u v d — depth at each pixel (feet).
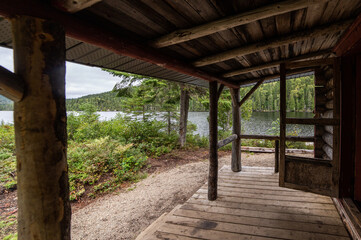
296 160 8.01
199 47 6.59
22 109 3.07
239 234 7.34
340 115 7.12
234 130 14.96
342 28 5.45
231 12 4.42
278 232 7.32
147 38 5.53
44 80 3.14
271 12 4.18
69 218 3.54
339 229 7.24
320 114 11.64
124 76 23.72
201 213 9.00
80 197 14.38
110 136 26.94
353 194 7.22
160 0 3.76
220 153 25.95
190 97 30.71
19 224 3.22
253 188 11.65
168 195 14.29
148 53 5.73
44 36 3.16
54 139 3.24
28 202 3.11
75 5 3.34
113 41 4.66
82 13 4.00
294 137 12.98
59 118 3.32
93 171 17.37
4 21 3.61
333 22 5.42
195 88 28.25
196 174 18.42
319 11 4.81
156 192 14.87
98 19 4.28
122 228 10.53
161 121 31.53
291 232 7.27
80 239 9.82
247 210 9.08
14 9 2.93
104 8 3.87
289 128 41.01
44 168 3.13
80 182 16.16
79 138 26.71
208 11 4.30
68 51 5.89
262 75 12.95
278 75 12.46
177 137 30.83
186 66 7.63
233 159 15.06
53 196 3.23
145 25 4.74
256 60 8.95
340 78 7.04
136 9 4.00
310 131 37.45
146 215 11.71
